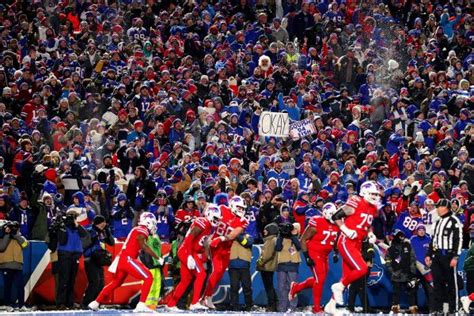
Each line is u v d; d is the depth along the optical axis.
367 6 123.88
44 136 89.19
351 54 111.12
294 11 123.38
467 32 124.31
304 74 109.62
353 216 62.38
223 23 114.50
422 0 128.00
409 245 72.56
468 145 94.62
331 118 102.06
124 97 97.50
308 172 85.31
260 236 77.06
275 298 71.94
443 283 68.31
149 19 114.12
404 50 119.31
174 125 91.94
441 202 68.06
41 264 73.06
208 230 70.12
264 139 96.62
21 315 60.56
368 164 89.62
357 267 62.31
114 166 86.81
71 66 103.19
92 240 71.00
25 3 114.06
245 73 108.62
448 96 107.00
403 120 102.56
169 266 73.31
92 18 111.12
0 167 80.62
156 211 77.25
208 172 86.69
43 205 75.31
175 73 104.75
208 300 71.00
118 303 73.62
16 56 103.88
